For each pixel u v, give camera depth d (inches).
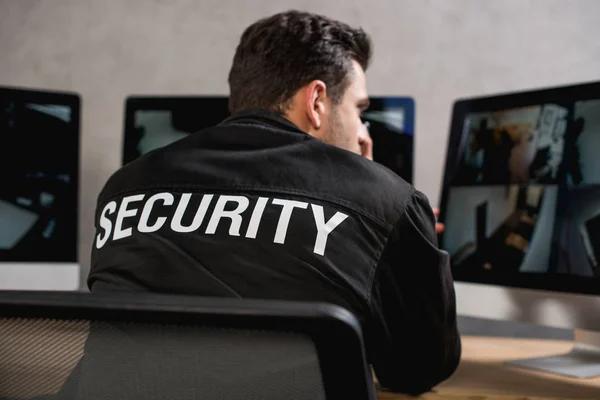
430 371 36.1
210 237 29.5
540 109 50.9
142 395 19.7
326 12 73.0
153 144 64.8
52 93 63.7
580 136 47.6
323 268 28.9
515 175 52.1
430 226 32.9
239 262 28.9
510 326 70.4
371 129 62.9
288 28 39.1
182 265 29.2
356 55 40.9
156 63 73.7
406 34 72.4
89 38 73.8
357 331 16.9
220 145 33.8
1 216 61.1
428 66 72.1
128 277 30.0
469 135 56.9
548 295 47.8
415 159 72.2
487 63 71.6
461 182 56.7
